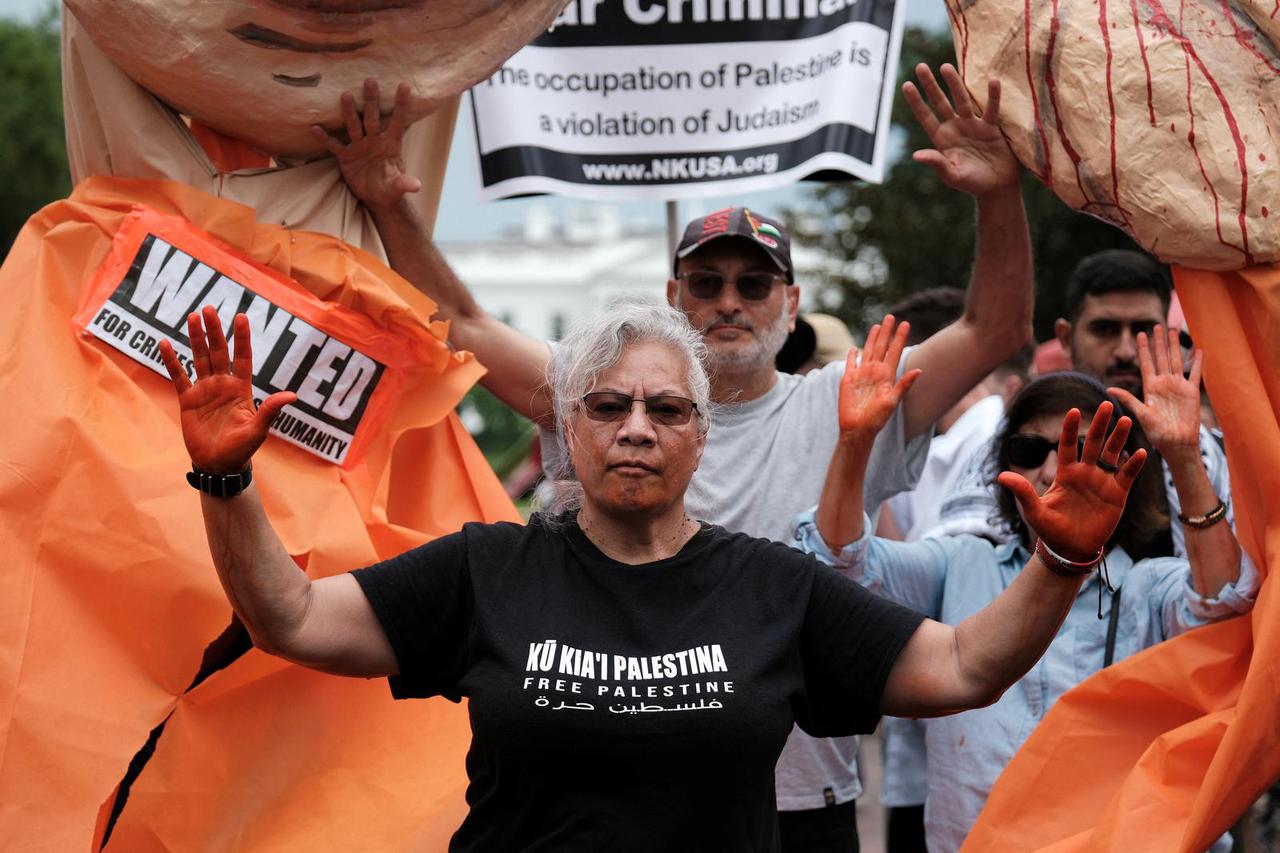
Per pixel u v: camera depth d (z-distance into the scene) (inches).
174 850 133.3
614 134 195.3
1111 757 143.6
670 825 110.5
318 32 142.3
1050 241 725.9
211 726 135.8
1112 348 215.8
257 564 112.0
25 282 138.7
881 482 166.6
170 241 140.1
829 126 192.2
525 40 151.6
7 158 1183.6
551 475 166.2
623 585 117.1
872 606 118.9
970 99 149.5
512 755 112.0
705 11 194.1
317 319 143.3
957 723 158.6
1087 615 157.1
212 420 110.0
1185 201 139.3
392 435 148.2
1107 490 111.3
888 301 824.9
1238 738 133.6
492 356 162.4
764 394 170.1
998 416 227.6
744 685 112.9
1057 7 143.4
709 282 168.6
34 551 130.9
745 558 119.8
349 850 137.4
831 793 161.9
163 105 145.9
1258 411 139.4
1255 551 140.6
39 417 133.3
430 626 119.1
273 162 156.1
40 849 125.0
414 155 161.8
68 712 128.3
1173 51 139.9
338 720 141.5
